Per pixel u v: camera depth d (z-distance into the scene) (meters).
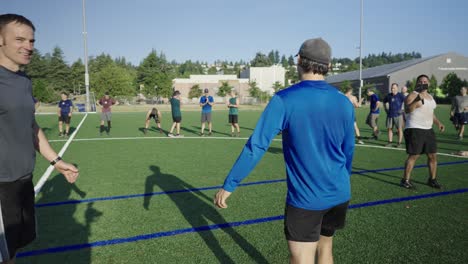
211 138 12.34
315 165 1.86
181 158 8.17
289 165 1.95
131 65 144.75
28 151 2.02
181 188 5.41
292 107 1.81
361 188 5.40
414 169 6.85
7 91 1.87
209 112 13.20
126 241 3.43
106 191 5.24
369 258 3.04
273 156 8.44
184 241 3.43
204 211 4.32
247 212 4.28
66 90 63.34
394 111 9.95
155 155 8.59
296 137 1.85
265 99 54.22
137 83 64.31
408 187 5.36
